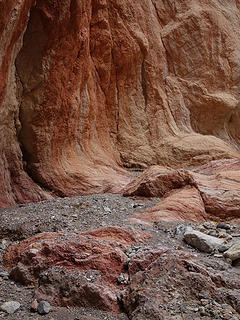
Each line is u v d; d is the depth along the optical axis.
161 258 3.25
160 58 15.35
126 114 13.80
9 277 3.55
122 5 13.91
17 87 7.96
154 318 2.55
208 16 16.55
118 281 3.23
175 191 6.73
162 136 14.09
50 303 2.99
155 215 5.50
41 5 7.75
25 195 7.63
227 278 3.14
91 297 2.98
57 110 8.45
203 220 5.56
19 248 4.04
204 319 2.56
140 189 7.11
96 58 12.38
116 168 10.34
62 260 3.49
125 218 5.46
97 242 3.82
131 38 13.88
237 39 17.45
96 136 11.18
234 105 15.87
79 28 8.62
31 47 8.02
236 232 4.86
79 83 9.43
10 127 7.63
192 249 4.17
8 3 5.36
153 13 15.89
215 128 16.09
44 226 4.98
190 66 15.99
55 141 8.61
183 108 15.44
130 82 14.16
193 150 13.52
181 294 2.88
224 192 6.08
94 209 6.03
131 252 3.78
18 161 7.82
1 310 2.88
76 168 8.99
